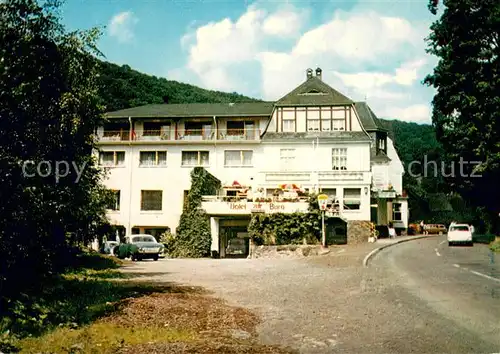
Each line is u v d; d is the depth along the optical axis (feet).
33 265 37.50
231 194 142.31
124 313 32.99
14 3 33.55
